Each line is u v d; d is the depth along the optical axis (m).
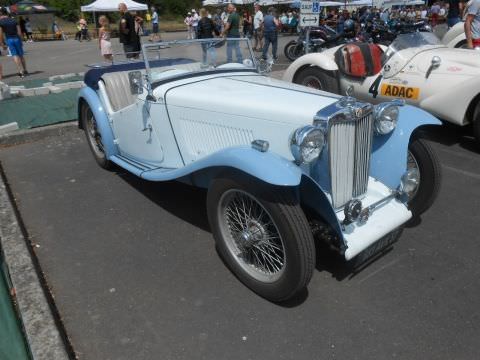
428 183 3.15
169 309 2.57
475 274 2.82
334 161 2.57
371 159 3.08
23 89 7.92
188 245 3.22
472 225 3.40
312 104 2.70
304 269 2.31
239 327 2.42
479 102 4.73
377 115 2.84
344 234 2.61
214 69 3.83
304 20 6.69
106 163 4.58
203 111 3.11
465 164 4.59
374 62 5.69
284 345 2.29
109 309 2.58
